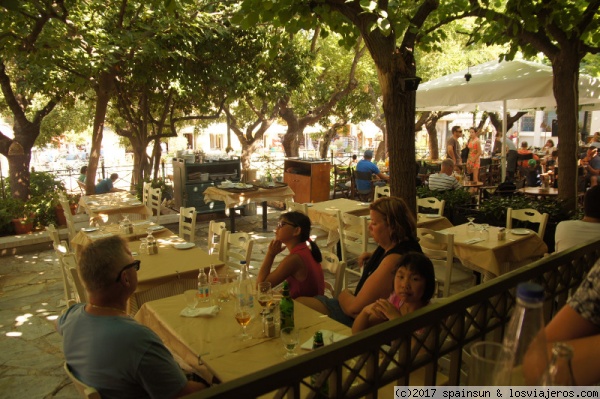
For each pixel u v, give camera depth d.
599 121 23.14
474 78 7.45
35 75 9.23
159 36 8.91
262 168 16.11
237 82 10.21
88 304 2.33
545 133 25.81
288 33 5.00
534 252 5.16
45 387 3.81
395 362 1.31
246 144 14.67
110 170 19.83
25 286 6.28
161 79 9.88
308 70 11.80
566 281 1.90
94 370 2.13
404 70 4.27
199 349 2.61
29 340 4.67
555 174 12.25
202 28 9.71
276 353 2.56
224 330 2.85
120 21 8.16
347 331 2.81
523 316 0.99
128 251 2.39
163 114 11.19
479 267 4.93
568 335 1.16
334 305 3.47
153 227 6.04
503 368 1.00
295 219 3.70
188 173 10.30
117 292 2.27
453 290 5.67
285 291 2.84
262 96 11.13
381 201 3.31
